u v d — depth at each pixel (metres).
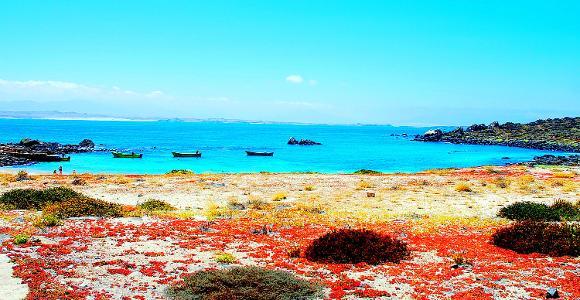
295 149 155.38
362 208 36.53
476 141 196.50
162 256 19.64
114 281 15.94
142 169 86.19
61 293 14.27
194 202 39.31
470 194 45.38
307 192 46.97
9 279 15.40
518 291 15.39
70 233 23.27
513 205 33.25
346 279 16.47
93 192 44.94
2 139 185.75
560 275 17.33
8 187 47.31
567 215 31.64
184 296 14.43
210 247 21.61
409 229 27.28
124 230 24.77
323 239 20.61
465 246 22.55
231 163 102.19
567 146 159.88
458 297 14.63
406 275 17.36
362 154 135.12
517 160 117.88
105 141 185.50
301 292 14.80
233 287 14.90
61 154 114.25
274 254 20.38
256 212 33.00
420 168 98.50
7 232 22.50
